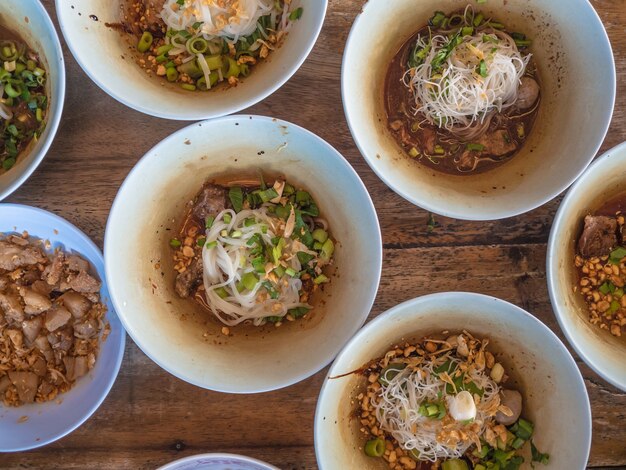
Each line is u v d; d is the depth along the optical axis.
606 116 0.32
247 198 0.37
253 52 0.38
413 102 0.38
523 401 0.35
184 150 0.34
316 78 0.37
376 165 0.32
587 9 0.33
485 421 0.35
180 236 0.38
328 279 0.36
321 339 0.34
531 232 0.37
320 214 0.37
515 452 0.35
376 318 0.31
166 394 0.37
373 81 0.36
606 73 0.33
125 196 0.33
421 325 0.35
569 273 0.36
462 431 0.35
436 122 0.37
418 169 0.36
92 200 0.37
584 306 0.36
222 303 0.37
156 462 0.37
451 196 0.34
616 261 0.36
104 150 0.37
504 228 0.37
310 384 0.37
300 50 0.34
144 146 0.37
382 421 0.36
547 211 0.37
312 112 0.37
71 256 0.37
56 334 0.37
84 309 0.37
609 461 0.36
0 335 0.37
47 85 0.37
